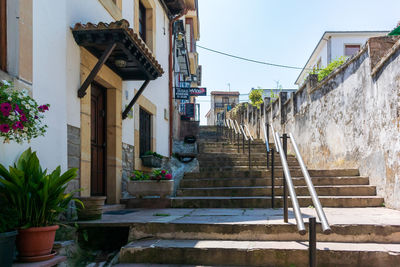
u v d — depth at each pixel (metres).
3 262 2.42
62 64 4.17
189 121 14.37
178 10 10.33
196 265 3.42
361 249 3.32
